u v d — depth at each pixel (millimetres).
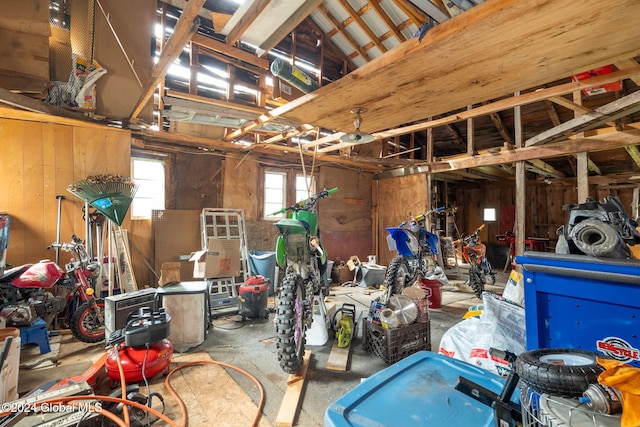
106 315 2514
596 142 3938
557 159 6539
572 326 1003
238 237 4555
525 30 1420
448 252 7070
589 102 4684
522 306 1847
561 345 1024
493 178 7895
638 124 3666
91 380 1871
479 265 4723
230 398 1929
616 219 1269
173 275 3008
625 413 618
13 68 2871
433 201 7387
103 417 1519
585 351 887
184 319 2648
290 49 5609
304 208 2715
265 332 3072
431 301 3895
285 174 5855
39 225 3301
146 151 4395
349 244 6734
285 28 2254
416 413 943
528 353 885
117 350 1968
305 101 2396
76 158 3488
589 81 2500
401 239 3414
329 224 6445
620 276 888
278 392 2004
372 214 7137
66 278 2912
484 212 8688
